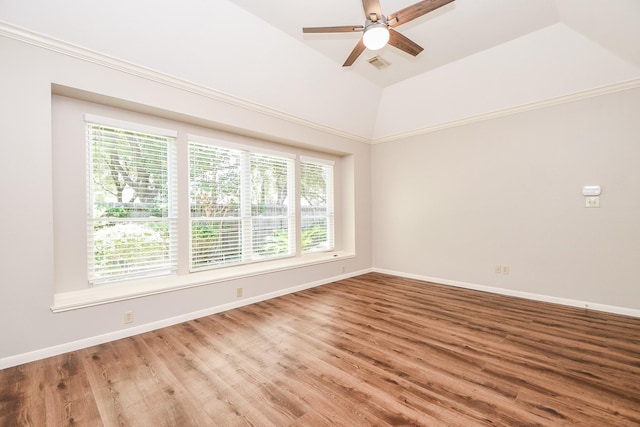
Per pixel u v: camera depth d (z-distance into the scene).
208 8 2.49
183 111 2.96
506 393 1.76
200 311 3.12
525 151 3.67
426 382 1.89
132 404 1.70
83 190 2.64
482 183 4.05
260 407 1.66
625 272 3.06
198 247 3.44
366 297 3.84
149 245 3.06
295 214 4.56
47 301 2.24
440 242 4.53
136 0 2.24
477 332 2.67
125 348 2.41
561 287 3.45
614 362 2.11
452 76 3.79
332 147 4.71
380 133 5.20
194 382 1.92
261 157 4.12
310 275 4.36
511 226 3.81
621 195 3.07
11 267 2.10
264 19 2.77
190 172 3.38
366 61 3.59
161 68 2.72
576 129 3.31
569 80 3.22
